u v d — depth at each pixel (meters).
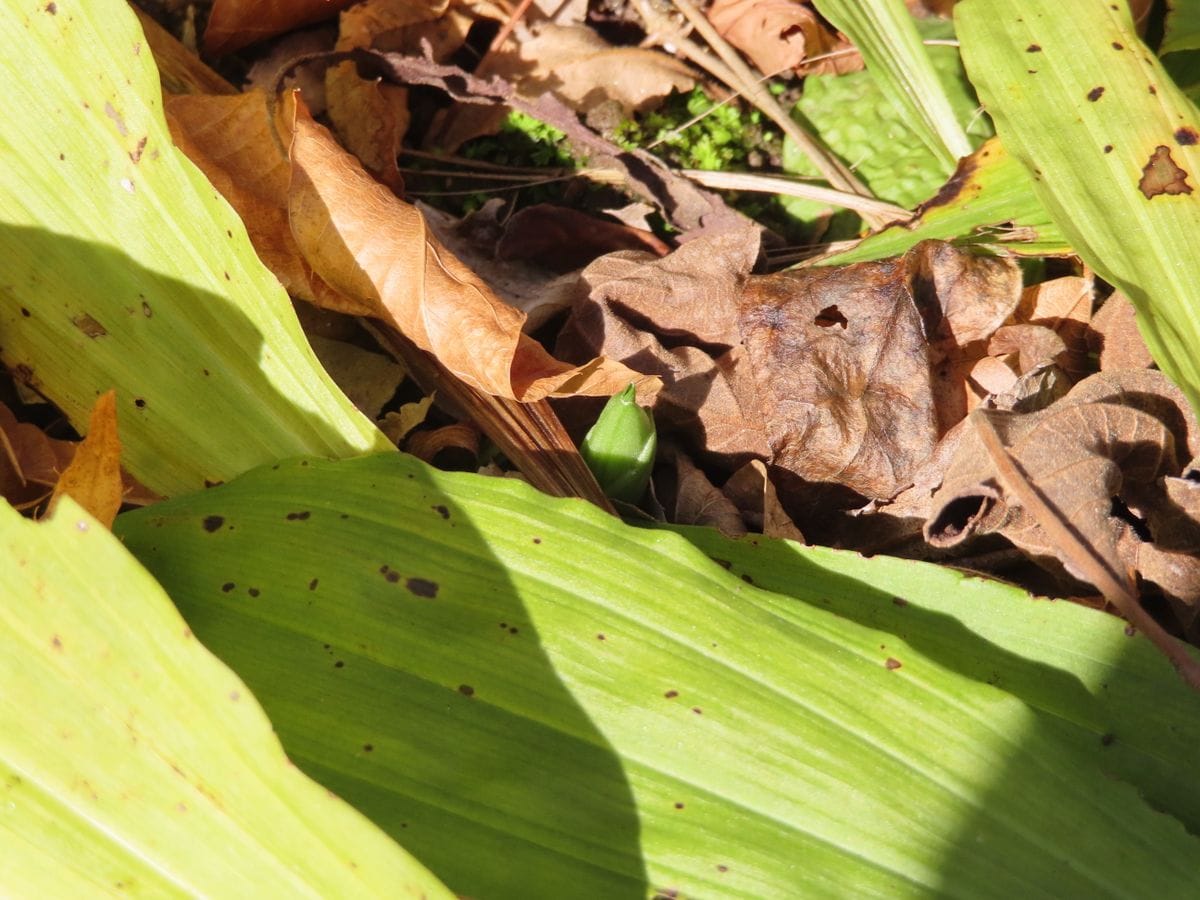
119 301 0.37
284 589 0.34
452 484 0.35
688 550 0.34
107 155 0.36
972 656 0.36
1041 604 0.36
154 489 0.37
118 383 0.37
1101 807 0.33
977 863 0.32
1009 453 0.36
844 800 0.32
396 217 0.38
